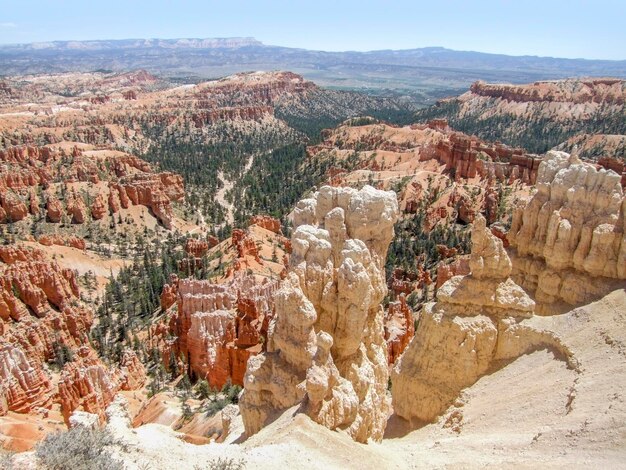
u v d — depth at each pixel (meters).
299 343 29.45
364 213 33.75
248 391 31.25
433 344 36.44
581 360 31.52
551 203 38.53
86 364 68.69
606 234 35.22
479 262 36.19
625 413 25.16
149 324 91.75
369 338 34.09
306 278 31.42
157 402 56.53
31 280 83.81
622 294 33.81
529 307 35.84
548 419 29.19
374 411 32.47
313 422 26.58
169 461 22.70
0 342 58.38
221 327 66.88
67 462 20.08
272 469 23.06
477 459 27.50
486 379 35.09
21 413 49.62
